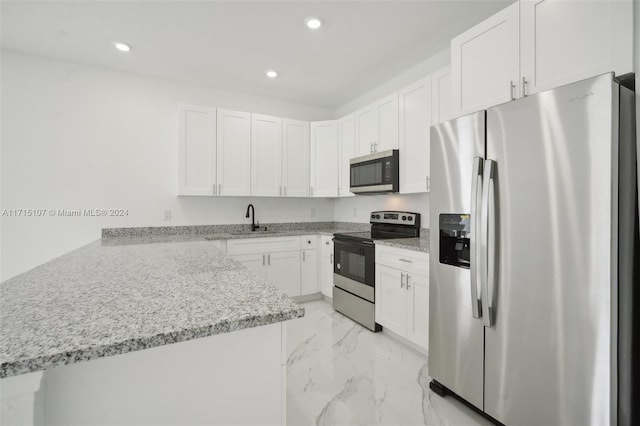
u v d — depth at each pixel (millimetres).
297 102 3977
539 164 1286
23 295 982
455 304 1706
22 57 2662
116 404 744
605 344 1104
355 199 3887
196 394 814
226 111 3271
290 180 3652
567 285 1204
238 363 857
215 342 831
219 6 2059
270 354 893
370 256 2746
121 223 3045
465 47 1848
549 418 1271
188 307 870
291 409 1709
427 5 2062
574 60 1346
